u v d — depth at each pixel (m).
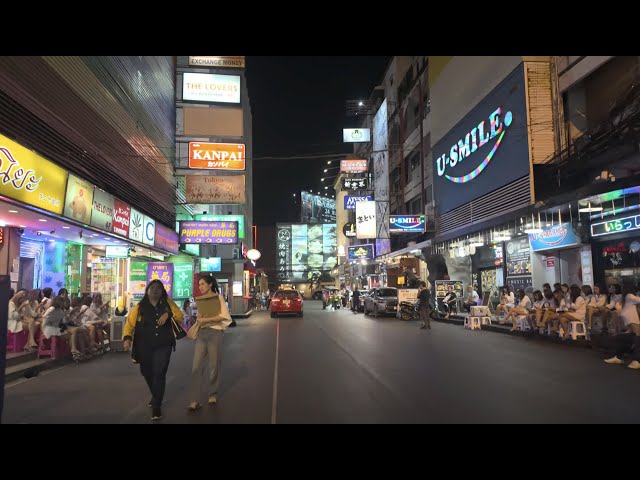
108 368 10.76
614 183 13.20
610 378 8.89
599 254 17.08
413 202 37.69
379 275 44.03
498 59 21.36
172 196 24.02
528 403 7.04
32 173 10.36
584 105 18.23
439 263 27.94
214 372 7.27
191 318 19.22
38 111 11.20
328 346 14.01
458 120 25.91
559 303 15.00
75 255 16.80
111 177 15.81
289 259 88.62
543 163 18.83
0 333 5.55
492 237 22.73
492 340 15.26
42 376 9.77
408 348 13.34
